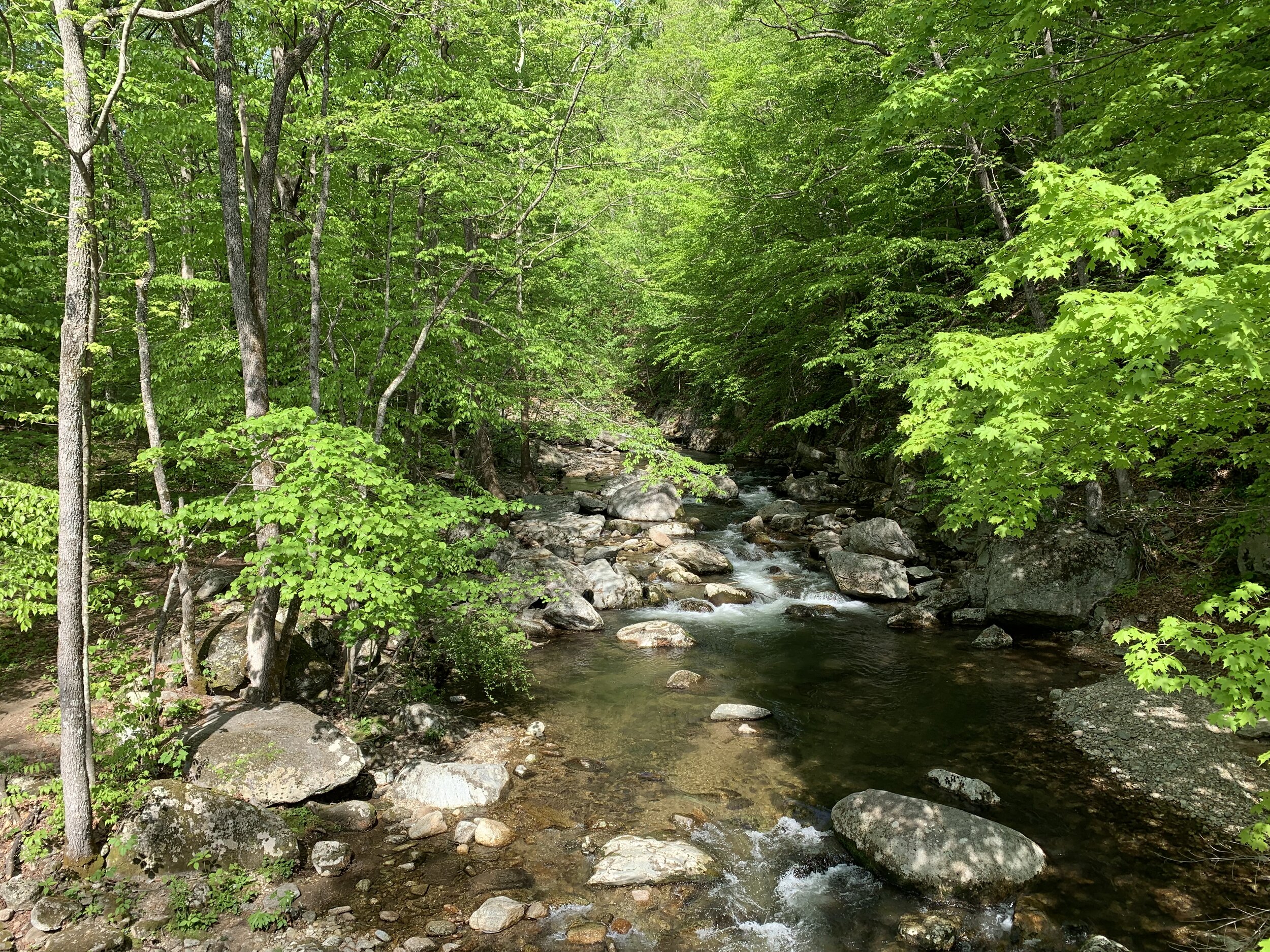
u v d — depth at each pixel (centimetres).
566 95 1275
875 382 1872
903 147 1462
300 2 834
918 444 650
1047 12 760
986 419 549
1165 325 405
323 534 696
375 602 732
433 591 896
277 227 1135
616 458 3131
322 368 1124
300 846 662
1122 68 812
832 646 1223
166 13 616
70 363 579
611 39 1136
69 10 570
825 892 640
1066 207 491
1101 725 909
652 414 3912
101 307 843
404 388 1448
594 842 704
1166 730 869
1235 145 713
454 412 1545
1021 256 533
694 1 3628
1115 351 465
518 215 1245
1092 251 501
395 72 1222
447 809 749
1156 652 483
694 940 579
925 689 1051
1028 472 594
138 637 1022
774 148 1869
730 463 2966
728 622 1341
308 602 695
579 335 1619
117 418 986
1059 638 1202
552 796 782
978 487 634
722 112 2077
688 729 939
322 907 602
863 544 1634
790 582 1565
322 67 1077
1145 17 791
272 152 895
